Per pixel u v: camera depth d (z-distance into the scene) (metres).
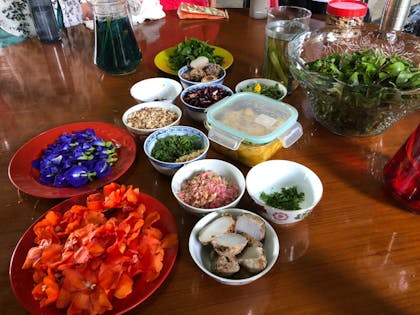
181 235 0.65
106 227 0.58
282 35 0.97
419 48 0.92
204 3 1.77
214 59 1.16
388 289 0.55
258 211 0.67
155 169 0.80
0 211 0.70
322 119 0.88
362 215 0.68
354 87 0.73
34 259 0.56
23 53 1.32
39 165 0.78
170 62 1.18
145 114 0.90
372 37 0.99
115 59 1.11
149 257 0.56
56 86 1.12
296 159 0.82
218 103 0.83
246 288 0.56
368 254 0.61
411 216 0.68
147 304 0.54
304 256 0.61
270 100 0.83
